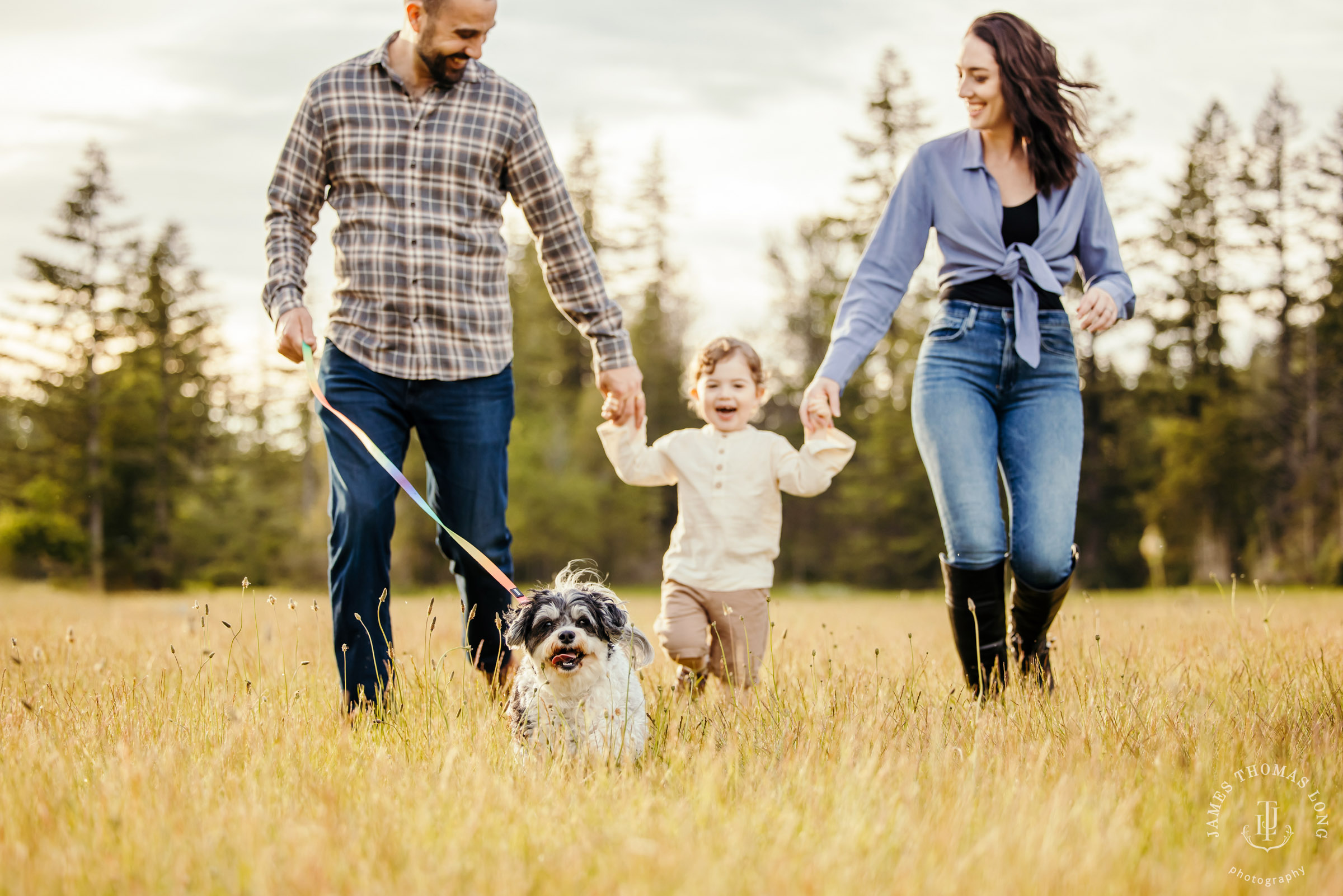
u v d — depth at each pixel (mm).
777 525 5020
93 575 48312
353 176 4336
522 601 4074
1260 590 5633
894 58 42812
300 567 53125
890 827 2590
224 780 3096
